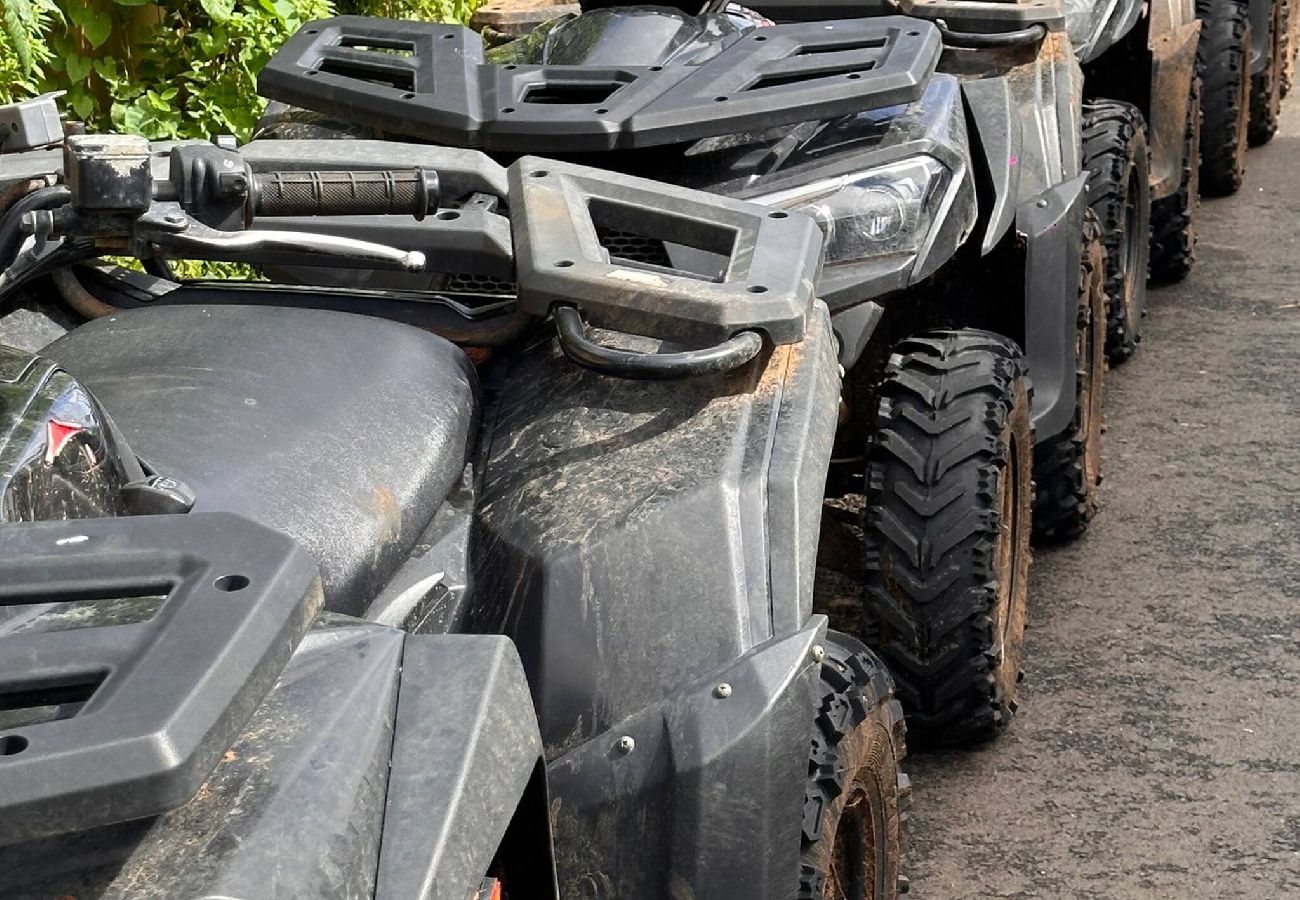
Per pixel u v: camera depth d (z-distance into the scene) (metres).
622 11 3.86
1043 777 3.46
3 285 2.52
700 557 2.13
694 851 1.99
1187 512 4.67
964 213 3.50
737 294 2.43
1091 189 5.05
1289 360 5.78
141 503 1.83
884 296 3.57
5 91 4.72
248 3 5.71
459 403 2.43
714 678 2.05
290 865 1.22
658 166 3.48
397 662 1.51
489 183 2.90
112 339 2.42
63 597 1.26
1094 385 4.53
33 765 1.07
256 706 1.20
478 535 2.29
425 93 3.51
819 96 3.37
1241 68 7.52
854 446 4.14
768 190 3.33
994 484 3.23
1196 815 3.32
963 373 3.39
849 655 2.53
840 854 2.51
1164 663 3.89
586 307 2.48
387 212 2.22
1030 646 3.98
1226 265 6.81
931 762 3.53
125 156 1.86
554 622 2.11
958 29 4.38
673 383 2.42
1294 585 4.25
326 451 2.16
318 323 2.48
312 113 3.88
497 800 1.47
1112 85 6.09
